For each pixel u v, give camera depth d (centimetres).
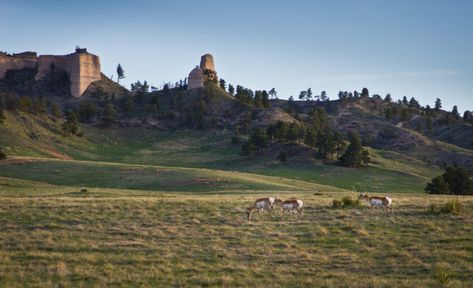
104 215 3169
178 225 2934
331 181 12000
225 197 4553
